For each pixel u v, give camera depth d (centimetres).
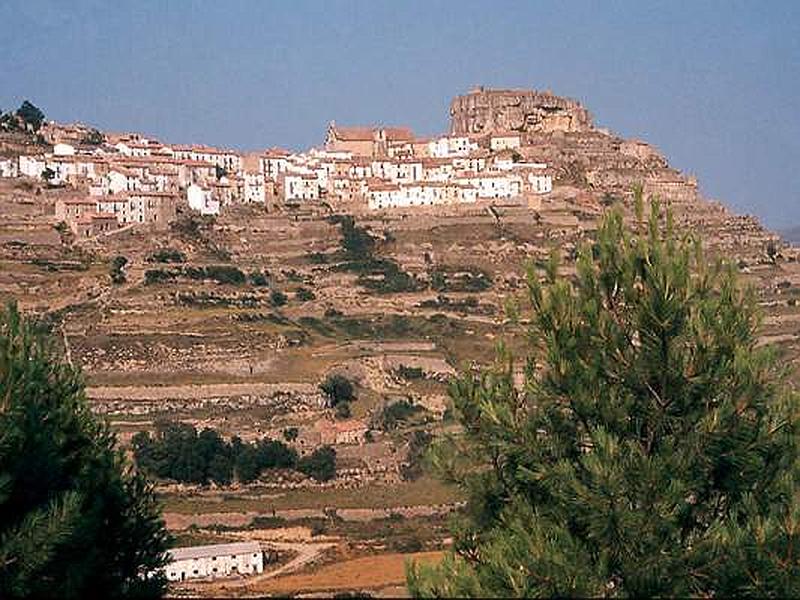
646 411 3531
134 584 4981
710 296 3675
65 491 4197
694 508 3453
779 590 3016
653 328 3494
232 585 11312
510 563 3181
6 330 5025
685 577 3172
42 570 4091
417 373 18700
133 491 5734
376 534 13288
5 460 3988
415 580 3275
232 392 16788
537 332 3725
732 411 3375
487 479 3744
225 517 13775
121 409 16138
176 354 17775
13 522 4003
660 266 3597
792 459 3438
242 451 15162
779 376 3591
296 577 11538
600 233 3831
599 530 3200
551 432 3625
